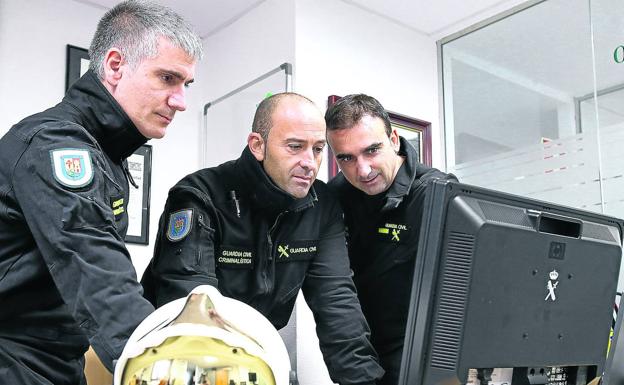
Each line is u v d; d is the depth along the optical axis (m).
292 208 1.65
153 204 3.03
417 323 0.97
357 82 3.07
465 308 0.95
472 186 0.99
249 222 1.63
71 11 2.91
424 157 3.32
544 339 1.07
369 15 3.19
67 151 1.04
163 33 1.21
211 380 0.56
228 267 1.61
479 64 3.34
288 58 2.88
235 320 0.61
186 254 1.45
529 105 3.14
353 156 1.73
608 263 1.19
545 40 3.10
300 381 2.59
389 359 1.84
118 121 1.23
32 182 1.03
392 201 1.76
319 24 2.96
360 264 1.91
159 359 0.57
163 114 1.24
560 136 3.00
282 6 2.94
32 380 1.11
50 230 0.99
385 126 1.75
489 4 3.19
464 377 0.96
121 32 1.23
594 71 2.91
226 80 3.22
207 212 1.55
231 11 3.14
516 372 1.06
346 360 1.61
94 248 0.97
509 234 1.00
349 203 1.91
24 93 2.73
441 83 3.46
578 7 2.98
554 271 1.08
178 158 3.19
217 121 3.19
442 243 0.96
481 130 3.30
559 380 1.15
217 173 1.67
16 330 1.13
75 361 1.20
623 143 2.77
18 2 2.76
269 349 0.60
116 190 1.15
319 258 1.75
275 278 1.68
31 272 1.11
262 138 1.58
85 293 0.95
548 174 3.03
